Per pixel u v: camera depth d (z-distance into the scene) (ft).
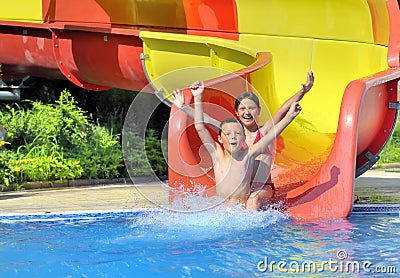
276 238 19.48
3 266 16.48
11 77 38.73
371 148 27.84
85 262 16.81
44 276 15.57
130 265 16.44
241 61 28.19
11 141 36.35
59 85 42.29
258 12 32.22
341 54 31.68
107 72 33.09
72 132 38.09
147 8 32.35
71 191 32.01
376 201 26.76
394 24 28.94
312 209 22.84
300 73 31.27
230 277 15.23
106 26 32.14
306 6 31.99
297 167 25.64
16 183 32.99
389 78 25.22
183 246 18.47
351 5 31.89
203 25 32.78
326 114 29.37
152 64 30.40
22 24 33.47
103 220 23.25
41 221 23.21
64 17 32.71
